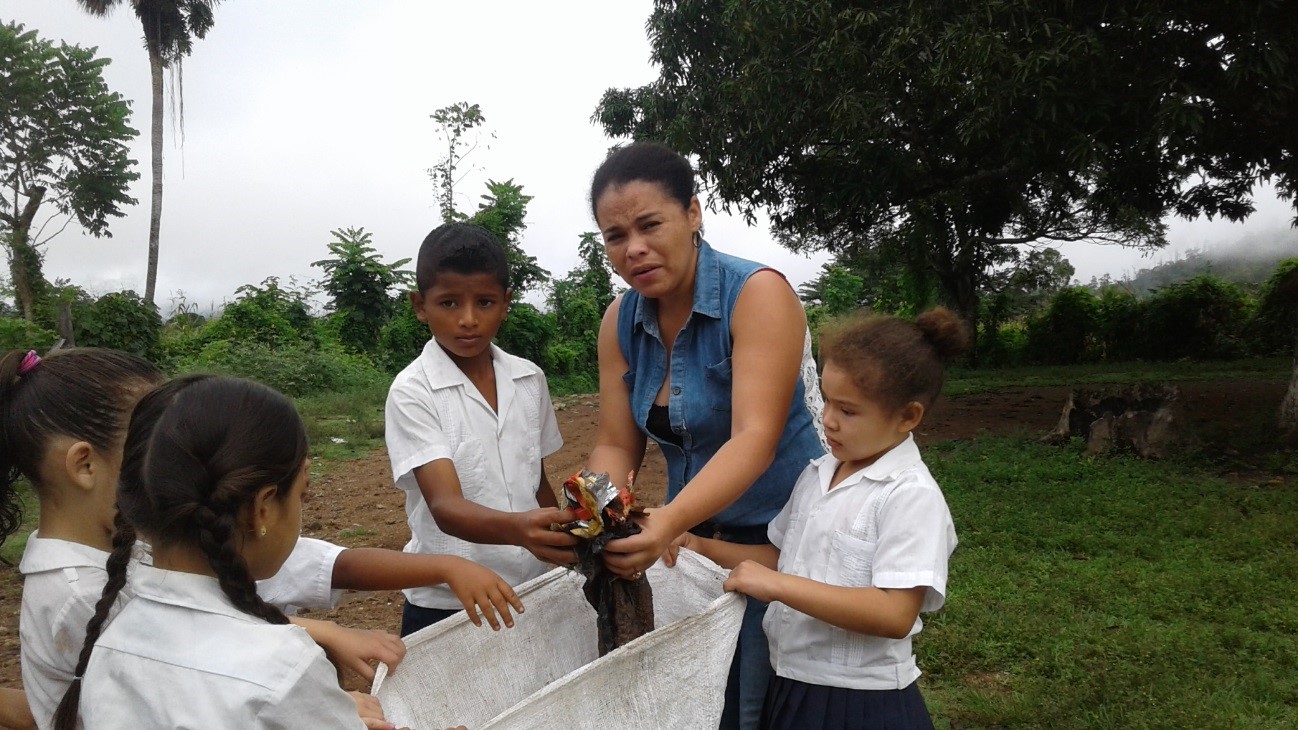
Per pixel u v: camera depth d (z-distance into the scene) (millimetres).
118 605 1649
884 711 1955
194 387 1440
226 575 1347
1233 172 11695
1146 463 7633
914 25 8203
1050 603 4367
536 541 1867
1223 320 19938
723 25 10172
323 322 20062
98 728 1349
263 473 1385
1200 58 7586
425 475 2230
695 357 2168
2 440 1693
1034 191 13742
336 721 1391
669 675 1714
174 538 1392
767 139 9625
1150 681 3494
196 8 24266
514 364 2531
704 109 10664
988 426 10711
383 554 1957
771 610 2117
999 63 7352
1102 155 7480
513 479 2428
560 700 1557
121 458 1709
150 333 16859
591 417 12766
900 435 1995
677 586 2160
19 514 1854
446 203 22562
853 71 8914
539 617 2027
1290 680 3539
